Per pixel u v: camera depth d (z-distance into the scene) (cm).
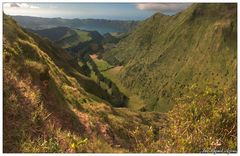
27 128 1122
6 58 1579
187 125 990
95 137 1653
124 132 2720
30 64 1797
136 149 934
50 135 1156
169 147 891
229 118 995
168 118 1099
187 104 1096
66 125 1622
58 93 2089
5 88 1235
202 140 919
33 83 1667
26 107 1267
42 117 1256
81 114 2106
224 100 1087
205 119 1018
